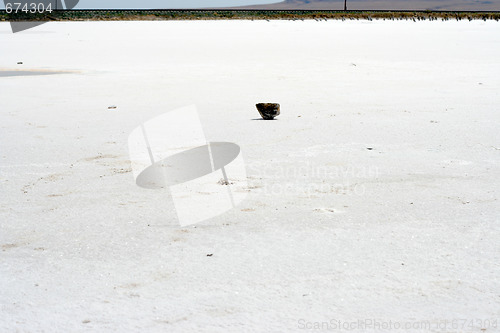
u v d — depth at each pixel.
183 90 12.81
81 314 3.19
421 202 5.08
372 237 4.27
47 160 6.69
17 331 3.02
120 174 6.04
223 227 4.49
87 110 10.28
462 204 5.02
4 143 7.62
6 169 6.31
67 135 8.09
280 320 3.09
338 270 3.71
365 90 12.70
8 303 3.34
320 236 4.29
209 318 3.12
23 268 3.81
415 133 8.02
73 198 5.27
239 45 27.66
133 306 3.27
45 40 32.59
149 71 17.00
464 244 4.13
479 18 74.75
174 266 3.80
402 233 4.34
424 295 3.37
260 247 4.09
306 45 27.62
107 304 3.30
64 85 13.94
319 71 16.72
